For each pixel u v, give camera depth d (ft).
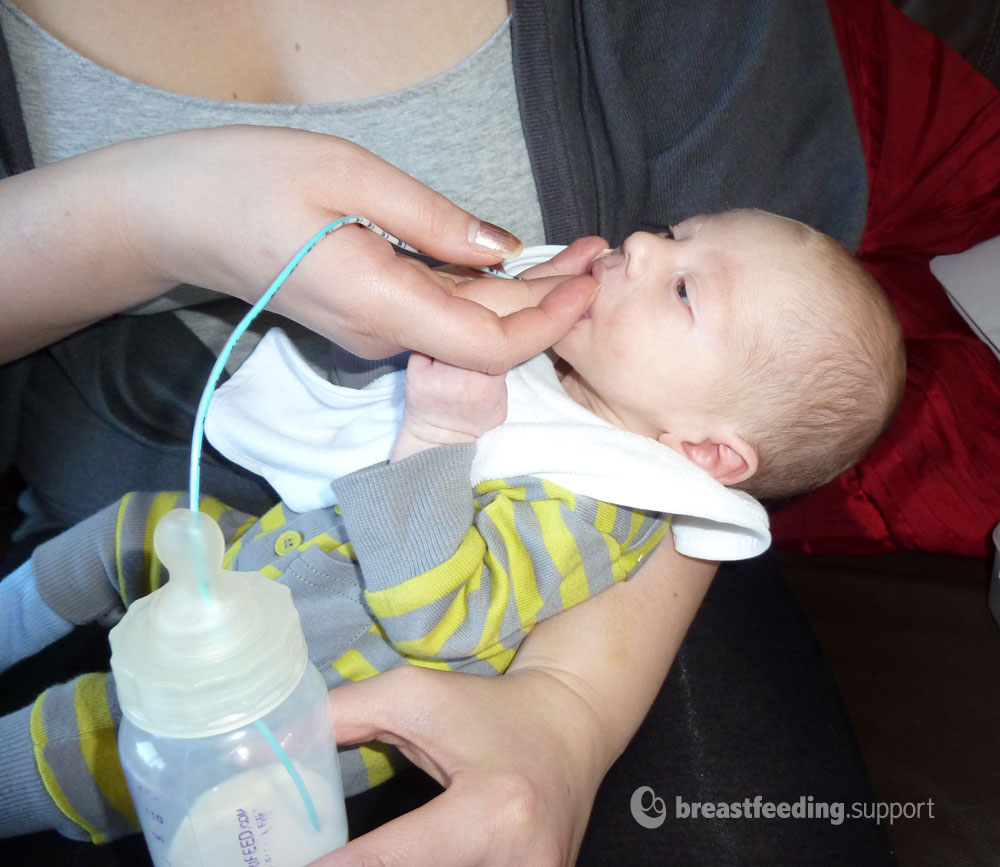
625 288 2.85
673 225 3.25
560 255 2.89
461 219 2.10
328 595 2.51
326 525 2.66
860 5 4.86
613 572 2.59
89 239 2.29
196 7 2.66
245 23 2.71
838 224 3.49
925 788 2.86
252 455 2.85
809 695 2.81
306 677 1.60
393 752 2.43
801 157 3.46
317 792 1.60
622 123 3.14
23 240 2.31
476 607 2.39
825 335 2.84
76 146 2.72
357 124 2.82
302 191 1.95
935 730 3.03
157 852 1.58
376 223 2.04
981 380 4.10
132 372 2.96
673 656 2.61
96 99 2.66
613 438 2.67
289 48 2.77
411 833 1.69
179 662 1.34
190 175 2.08
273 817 1.54
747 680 2.82
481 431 2.40
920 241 4.71
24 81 2.64
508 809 1.80
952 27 5.02
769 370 2.82
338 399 2.94
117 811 2.28
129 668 1.35
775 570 3.33
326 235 1.91
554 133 3.04
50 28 2.62
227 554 2.72
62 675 2.74
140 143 2.27
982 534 3.76
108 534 2.67
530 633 2.56
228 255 2.09
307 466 2.73
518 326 2.14
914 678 3.22
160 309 3.01
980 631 3.39
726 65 3.28
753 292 2.81
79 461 2.99
